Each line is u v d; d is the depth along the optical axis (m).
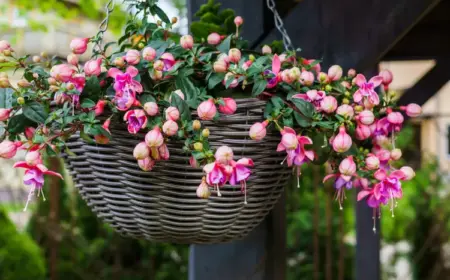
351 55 1.09
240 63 0.80
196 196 0.80
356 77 0.84
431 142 4.81
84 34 3.07
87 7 2.77
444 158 4.71
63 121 0.72
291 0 1.83
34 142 0.72
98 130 0.73
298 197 3.46
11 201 2.83
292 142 0.75
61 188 2.93
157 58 0.79
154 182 0.80
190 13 1.21
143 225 0.86
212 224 0.85
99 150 0.81
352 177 0.89
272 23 1.19
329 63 1.10
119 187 0.83
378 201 0.86
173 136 0.75
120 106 0.72
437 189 3.70
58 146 0.73
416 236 3.71
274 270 1.24
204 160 0.73
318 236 3.40
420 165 3.73
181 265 3.20
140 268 3.20
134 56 0.76
